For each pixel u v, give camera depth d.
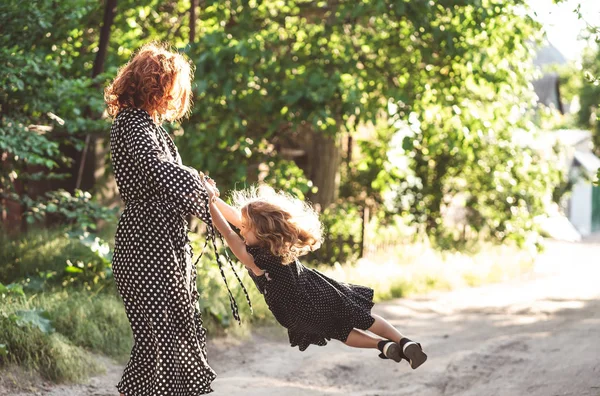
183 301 4.24
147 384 4.21
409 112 12.66
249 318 9.16
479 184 17.62
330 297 4.72
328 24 12.83
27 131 8.35
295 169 12.73
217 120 12.16
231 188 12.05
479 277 14.02
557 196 27.91
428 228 18.02
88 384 6.55
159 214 4.19
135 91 4.25
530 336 8.56
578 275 15.47
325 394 6.60
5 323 6.59
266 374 7.35
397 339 4.73
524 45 13.68
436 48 12.88
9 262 9.04
